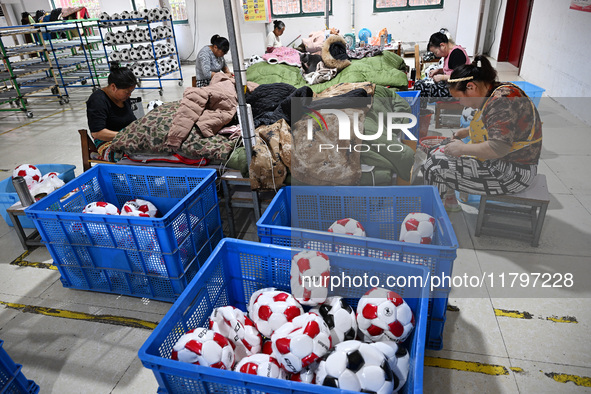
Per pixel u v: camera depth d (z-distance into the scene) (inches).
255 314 65.9
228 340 61.2
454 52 154.4
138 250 85.8
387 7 359.3
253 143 91.6
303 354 54.8
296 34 377.1
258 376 48.3
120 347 80.7
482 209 64.4
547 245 67.8
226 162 107.4
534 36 250.7
